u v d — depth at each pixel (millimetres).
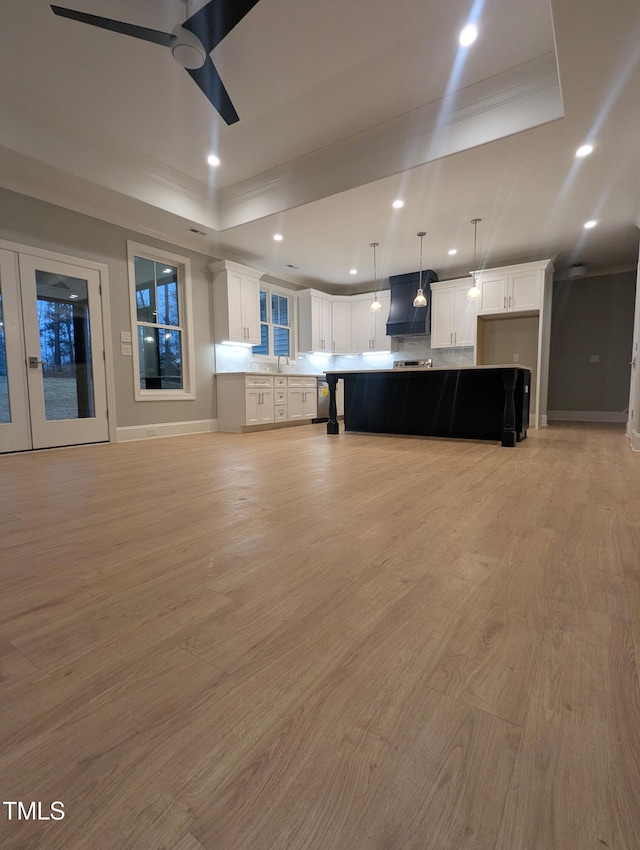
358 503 2229
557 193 4062
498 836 589
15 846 581
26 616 1170
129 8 2418
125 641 1056
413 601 1235
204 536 1769
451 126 3316
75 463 3420
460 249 5793
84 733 775
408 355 7480
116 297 4586
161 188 4285
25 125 3260
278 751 734
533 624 1112
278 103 3209
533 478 2768
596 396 6766
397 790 660
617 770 688
